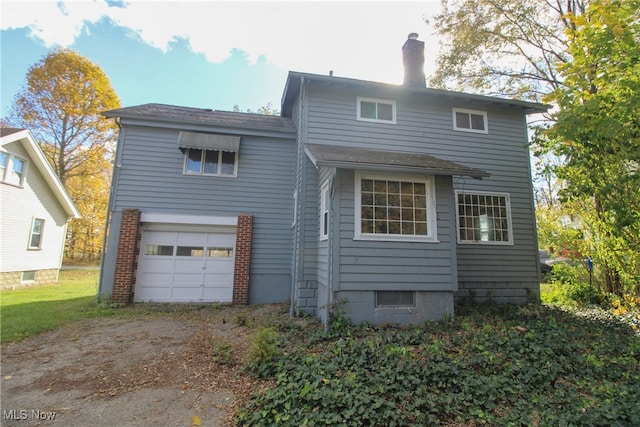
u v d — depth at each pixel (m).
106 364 4.59
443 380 3.75
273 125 10.80
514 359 4.42
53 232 15.06
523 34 13.28
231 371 4.31
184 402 3.50
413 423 2.98
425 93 8.76
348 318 6.15
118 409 3.35
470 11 13.59
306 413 3.06
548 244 11.18
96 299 8.87
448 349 4.75
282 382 3.75
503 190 9.24
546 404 3.38
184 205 9.71
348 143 8.40
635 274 7.89
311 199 8.24
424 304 6.52
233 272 9.94
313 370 3.95
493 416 3.15
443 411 3.20
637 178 5.62
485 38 13.69
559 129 5.86
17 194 12.73
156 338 5.83
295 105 10.84
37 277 14.14
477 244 8.78
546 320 6.77
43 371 4.34
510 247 8.98
